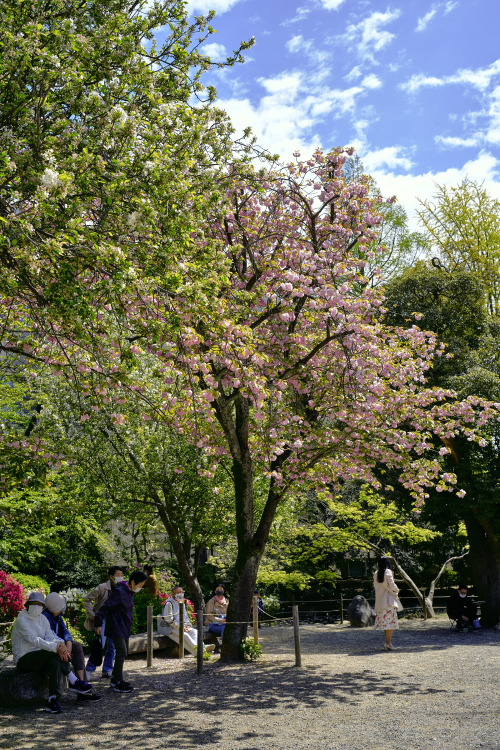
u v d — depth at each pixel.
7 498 11.11
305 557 22.64
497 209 28.05
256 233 11.20
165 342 7.23
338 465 12.55
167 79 8.06
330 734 6.24
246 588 11.12
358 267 11.42
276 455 11.44
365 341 10.78
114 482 14.62
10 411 15.95
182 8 8.30
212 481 14.84
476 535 17.95
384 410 11.92
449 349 19.08
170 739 6.16
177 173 6.91
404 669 9.76
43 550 15.43
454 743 5.73
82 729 6.53
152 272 6.66
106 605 8.50
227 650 10.88
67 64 6.45
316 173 12.06
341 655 11.77
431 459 16.97
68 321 6.36
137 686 8.73
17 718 6.92
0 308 8.23
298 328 11.29
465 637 14.85
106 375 7.23
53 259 5.80
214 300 7.22
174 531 15.55
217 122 9.02
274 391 9.73
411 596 23.61
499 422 15.88
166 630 12.24
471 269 27.22
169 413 8.20
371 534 20.72
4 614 12.70
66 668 7.52
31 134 6.57
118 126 6.61
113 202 6.52
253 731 6.43
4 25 6.13
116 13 7.47
